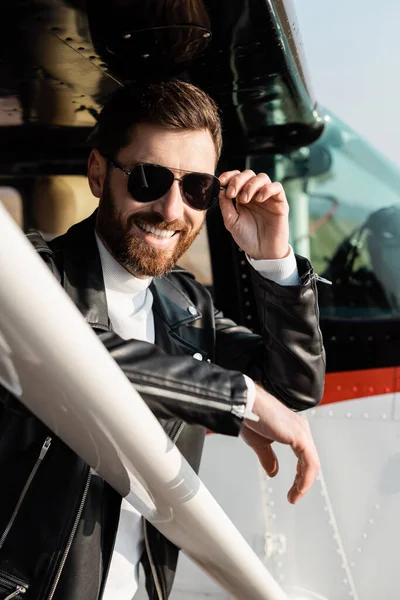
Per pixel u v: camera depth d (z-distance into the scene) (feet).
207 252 7.00
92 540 3.86
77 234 4.30
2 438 3.90
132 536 4.26
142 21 4.29
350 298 6.91
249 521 6.85
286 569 6.81
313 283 4.35
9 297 2.38
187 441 4.41
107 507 3.94
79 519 3.78
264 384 4.68
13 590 3.68
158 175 4.01
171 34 4.52
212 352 4.69
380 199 6.99
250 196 4.17
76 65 5.12
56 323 2.50
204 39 4.61
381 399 6.72
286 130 6.72
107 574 3.94
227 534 3.49
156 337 4.42
